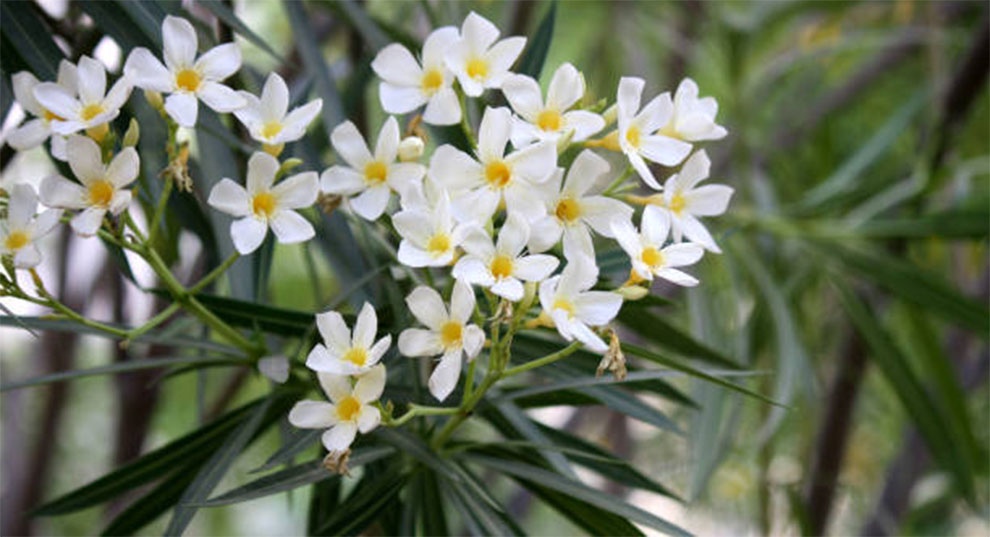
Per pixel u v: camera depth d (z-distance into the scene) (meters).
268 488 1.01
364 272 1.13
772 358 1.61
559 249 1.06
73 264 1.70
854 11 2.12
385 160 1.01
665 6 2.13
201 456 1.12
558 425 2.24
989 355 2.24
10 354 2.20
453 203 0.98
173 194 1.15
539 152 0.98
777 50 2.16
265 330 1.09
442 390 0.97
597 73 2.16
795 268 1.61
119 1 1.08
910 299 1.52
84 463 2.31
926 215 1.53
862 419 2.25
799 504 1.66
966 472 1.53
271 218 1.00
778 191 1.86
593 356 1.12
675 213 1.02
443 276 1.12
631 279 0.99
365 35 1.25
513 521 1.08
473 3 1.59
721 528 1.96
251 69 1.18
